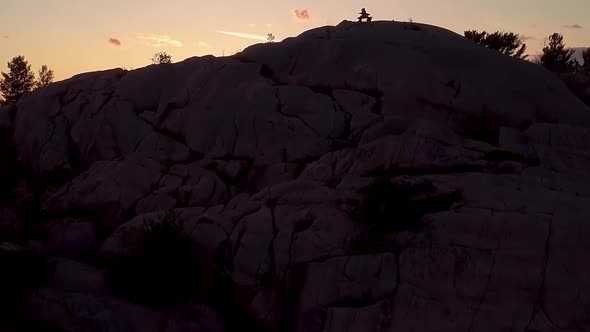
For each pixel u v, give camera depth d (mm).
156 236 10422
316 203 10891
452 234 9258
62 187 14375
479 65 15258
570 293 8172
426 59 15258
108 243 11586
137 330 9258
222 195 12922
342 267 9406
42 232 13266
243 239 10570
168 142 14805
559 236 8680
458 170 11211
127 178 13570
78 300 9492
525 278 8453
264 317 9641
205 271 10523
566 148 12734
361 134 13516
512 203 9555
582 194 10234
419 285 8844
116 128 15641
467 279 8664
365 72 15070
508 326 8156
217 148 14203
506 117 13984
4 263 9992
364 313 8773
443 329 8344
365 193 10570
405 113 14148
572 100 15219
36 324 9359
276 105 14531
